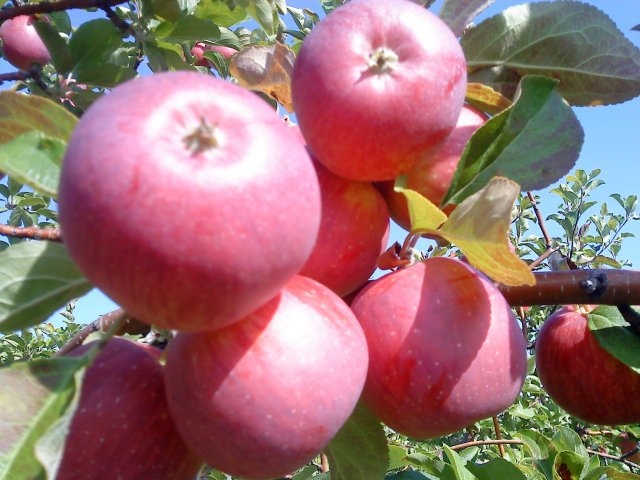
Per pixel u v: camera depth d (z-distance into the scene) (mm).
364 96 198
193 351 184
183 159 144
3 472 161
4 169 172
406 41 205
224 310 156
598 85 272
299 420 181
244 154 149
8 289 209
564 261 406
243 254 145
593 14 261
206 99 158
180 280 145
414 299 217
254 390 178
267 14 446
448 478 371
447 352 210
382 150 206
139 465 205
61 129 198
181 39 431
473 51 269
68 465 199
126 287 149
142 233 140
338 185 222
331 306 200
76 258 152
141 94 155
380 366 214
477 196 205
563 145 245
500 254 198
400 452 386
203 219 140
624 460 593
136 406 209
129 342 232
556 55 268
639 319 304
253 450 185
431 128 207
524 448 590
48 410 174
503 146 242
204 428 185
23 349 895
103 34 403
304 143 234
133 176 140
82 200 142
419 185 229
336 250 219
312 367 183
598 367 328
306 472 423
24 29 590
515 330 227
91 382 211
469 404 213
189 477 222
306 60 209
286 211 150
